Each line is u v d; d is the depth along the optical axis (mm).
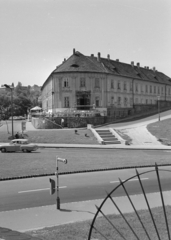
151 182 21859
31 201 17297
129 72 83875
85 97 69500
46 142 48219
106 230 12141
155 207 15539
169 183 21531
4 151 38719
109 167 26594
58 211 15469
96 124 61625
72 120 60312
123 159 31234
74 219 14234
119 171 25781
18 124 75625
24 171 24938
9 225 13445
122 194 18703
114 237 11312
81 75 68625
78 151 38781
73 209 15773
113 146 43781
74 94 68375
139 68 93500
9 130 59562
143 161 29828
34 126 68125
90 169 25750
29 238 11492
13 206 16406
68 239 11383
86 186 20719
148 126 58750
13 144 38844
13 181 22203
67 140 48531
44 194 18734
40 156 33594
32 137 50188
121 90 77625
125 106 79125
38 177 23500
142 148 41688
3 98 129125
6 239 11383
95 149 41344
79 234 11820
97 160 30531
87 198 17859
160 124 60281
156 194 18531
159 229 12117
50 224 13578
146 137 51125
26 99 138750
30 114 95625
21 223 13719
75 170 25312
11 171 24922
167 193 18766
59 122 60469
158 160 30469
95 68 70562
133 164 28094
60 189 19953
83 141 47938
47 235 11812
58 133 51906
